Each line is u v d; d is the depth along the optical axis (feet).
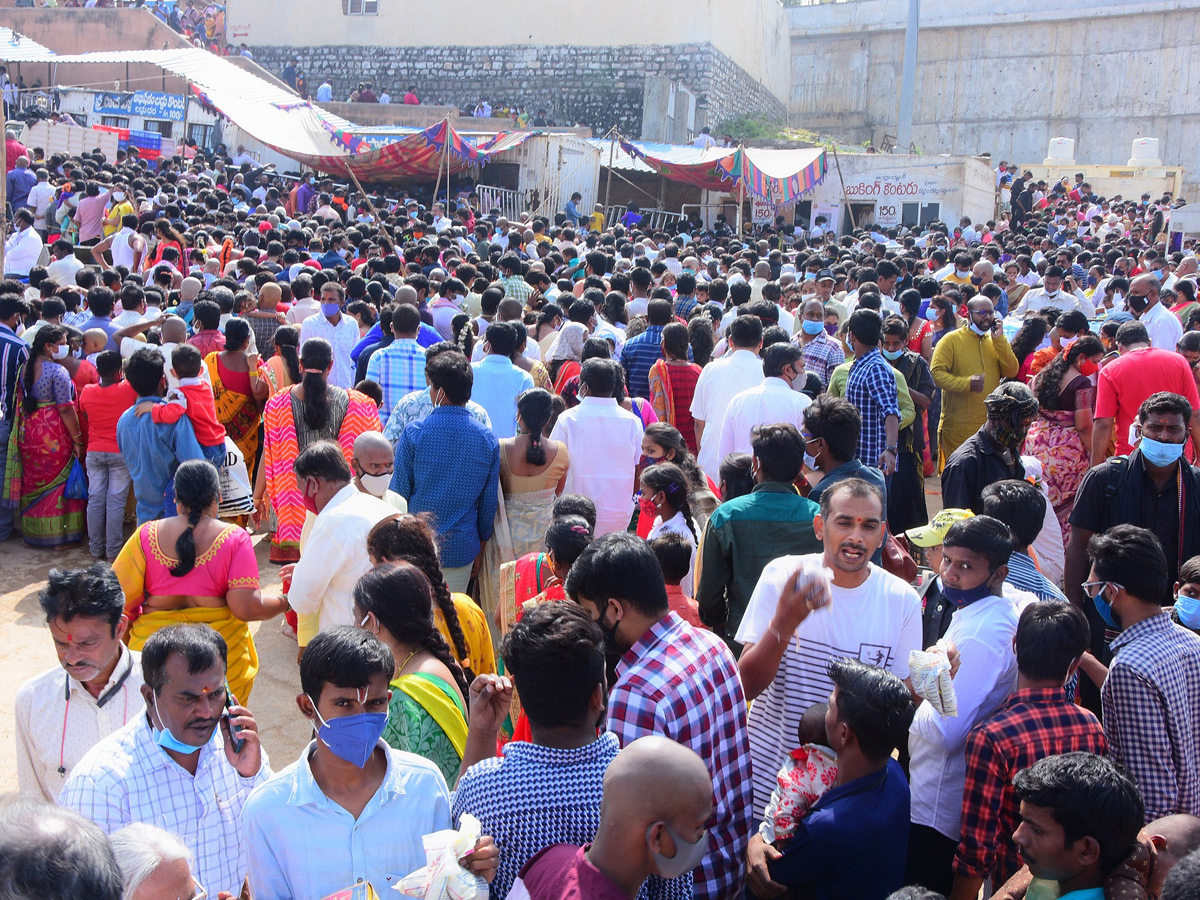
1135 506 14.97
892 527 21.06
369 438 15.21
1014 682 10.64
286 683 18.04
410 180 75.61
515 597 13.19
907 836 8.95
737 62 111.75
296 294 28.09
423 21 112.47
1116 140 116.26
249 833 7.79
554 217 76.38
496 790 7.73
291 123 65.77
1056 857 7.77
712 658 9.27
